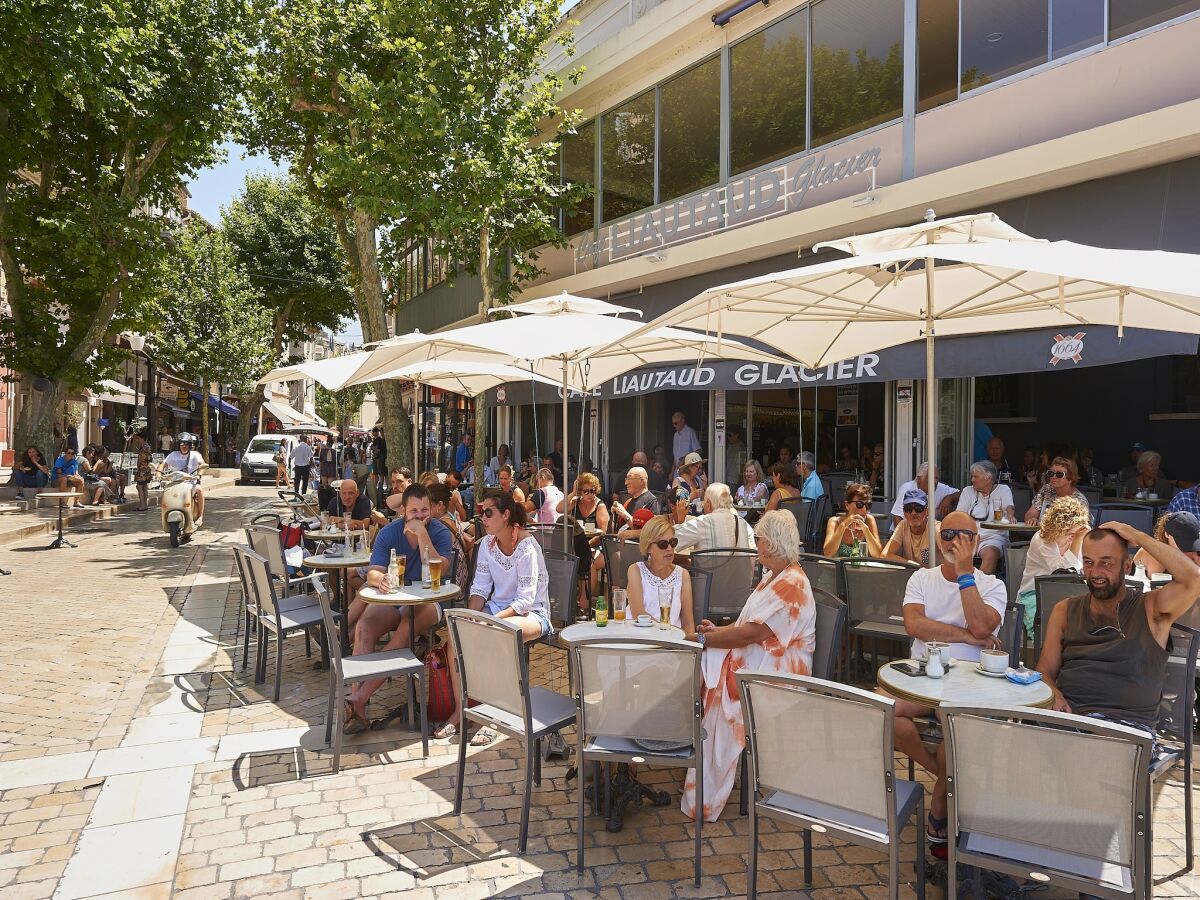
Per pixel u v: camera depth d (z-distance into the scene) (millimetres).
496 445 20266
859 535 6730
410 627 5227
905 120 9297
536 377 8469
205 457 35250
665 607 4230
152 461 27891
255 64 14727
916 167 9188
